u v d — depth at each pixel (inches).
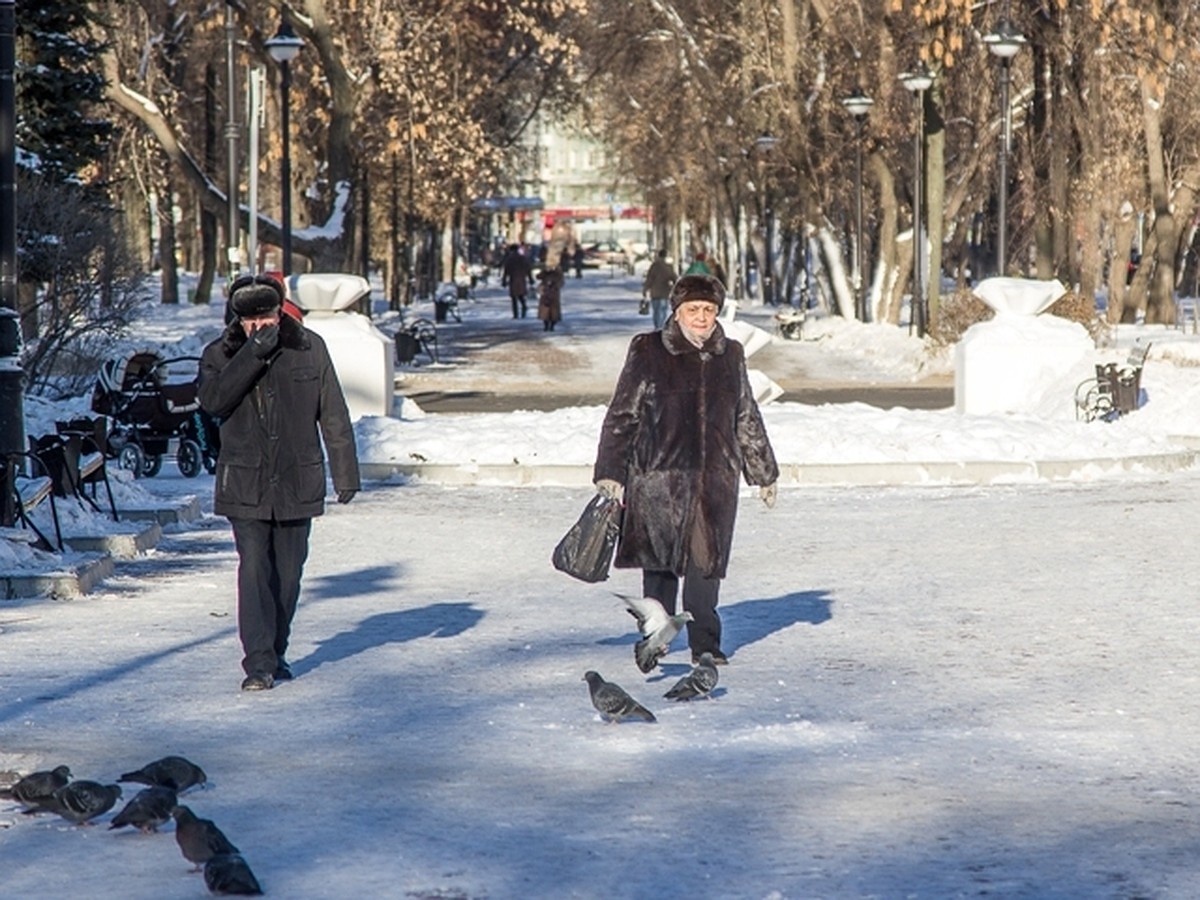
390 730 900.6
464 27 5369.1
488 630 1202.0
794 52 5477.4
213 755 845.8
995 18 4862.2
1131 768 809.5
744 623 1217.4
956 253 6545.3
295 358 1021.2
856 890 622.2
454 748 858.8
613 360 4520.2
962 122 5659.5
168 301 6978.4
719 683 1011.9
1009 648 1115.3
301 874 640.4
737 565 1494.8
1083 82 4768.7
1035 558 1507.1
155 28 5398.6
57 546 1509.6
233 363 998.4
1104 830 703.7
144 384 2257.6
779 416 2330.2
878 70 5211.6
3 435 1541.6
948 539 1631.4
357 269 5841.5
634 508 1016.9
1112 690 986.1
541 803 746.8
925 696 973.8
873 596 1327.5
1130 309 5541.3
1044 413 2753.4
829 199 5708.7
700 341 1018.7
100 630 1202.0
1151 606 1264.8
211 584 1405.0
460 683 1021.2
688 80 6535.4
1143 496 1927.9
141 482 2151.8
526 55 6461.6
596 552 999.6
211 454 2263.8
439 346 5108.3
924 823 714.2
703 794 762.8
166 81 5388.8
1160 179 5068.9
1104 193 4909.0
